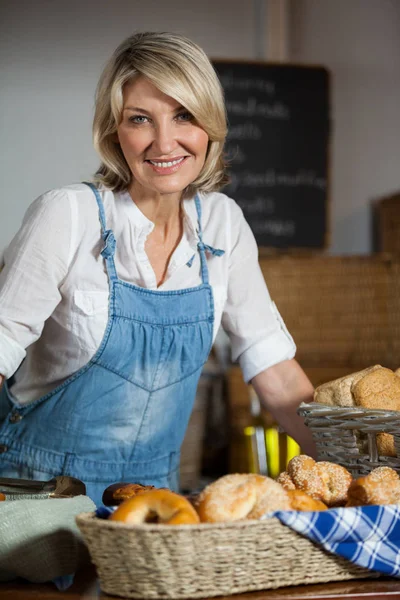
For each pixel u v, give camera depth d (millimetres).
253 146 4270
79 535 1107
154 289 1579
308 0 4434
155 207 1562
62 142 4164
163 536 923
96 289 1531
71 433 1590
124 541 937
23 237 1499
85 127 4180
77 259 1525
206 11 4316
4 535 1077
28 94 4125
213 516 972
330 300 3855
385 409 1318
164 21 4270
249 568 972
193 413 3641
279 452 3637
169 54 1402
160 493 988
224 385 3787
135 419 1609
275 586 997
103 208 1553
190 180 1491
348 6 4477
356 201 4500
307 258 3855
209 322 1624
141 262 1559
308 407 1348
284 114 4297
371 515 1010
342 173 4488
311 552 1006
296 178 4320
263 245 4293
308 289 3840
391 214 4102
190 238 1617
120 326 1537
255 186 4281
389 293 3898
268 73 4273
